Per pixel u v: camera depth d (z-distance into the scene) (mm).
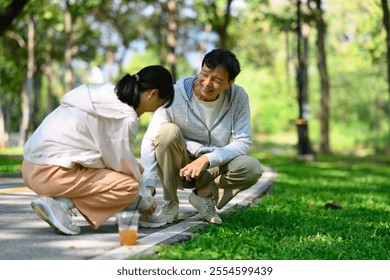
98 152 5023
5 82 42688
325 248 5301
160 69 4992
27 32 39250
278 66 54656
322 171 19156
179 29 42406
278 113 51344
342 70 55250
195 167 5461
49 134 4984
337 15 45844
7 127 51156
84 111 4941
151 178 5656
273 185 12570
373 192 12148
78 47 43250
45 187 4996
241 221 6488
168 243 4895
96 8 39469
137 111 5070
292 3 29438
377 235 6496
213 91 5516
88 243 4836
